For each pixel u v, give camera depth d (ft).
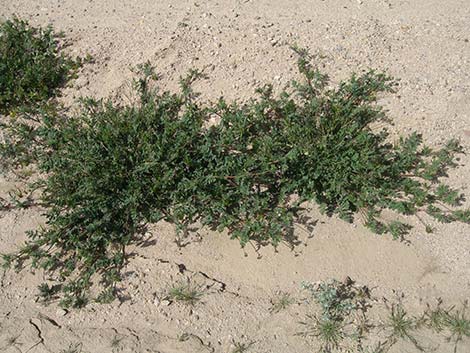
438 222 4.22
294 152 4.18
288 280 4.02
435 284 3.94
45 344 3.71
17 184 4.64
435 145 4.56
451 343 3.62
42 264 4.02
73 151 4.47
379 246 4.13
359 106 4.66
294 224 4.25
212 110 4.68
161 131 4.64
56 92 5.18
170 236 4.27
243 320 3.79
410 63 5.04
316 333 3.69
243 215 4.24
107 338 3.72
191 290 3.95
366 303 3.84
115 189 4.30
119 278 4.02
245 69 5.06
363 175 4.17
